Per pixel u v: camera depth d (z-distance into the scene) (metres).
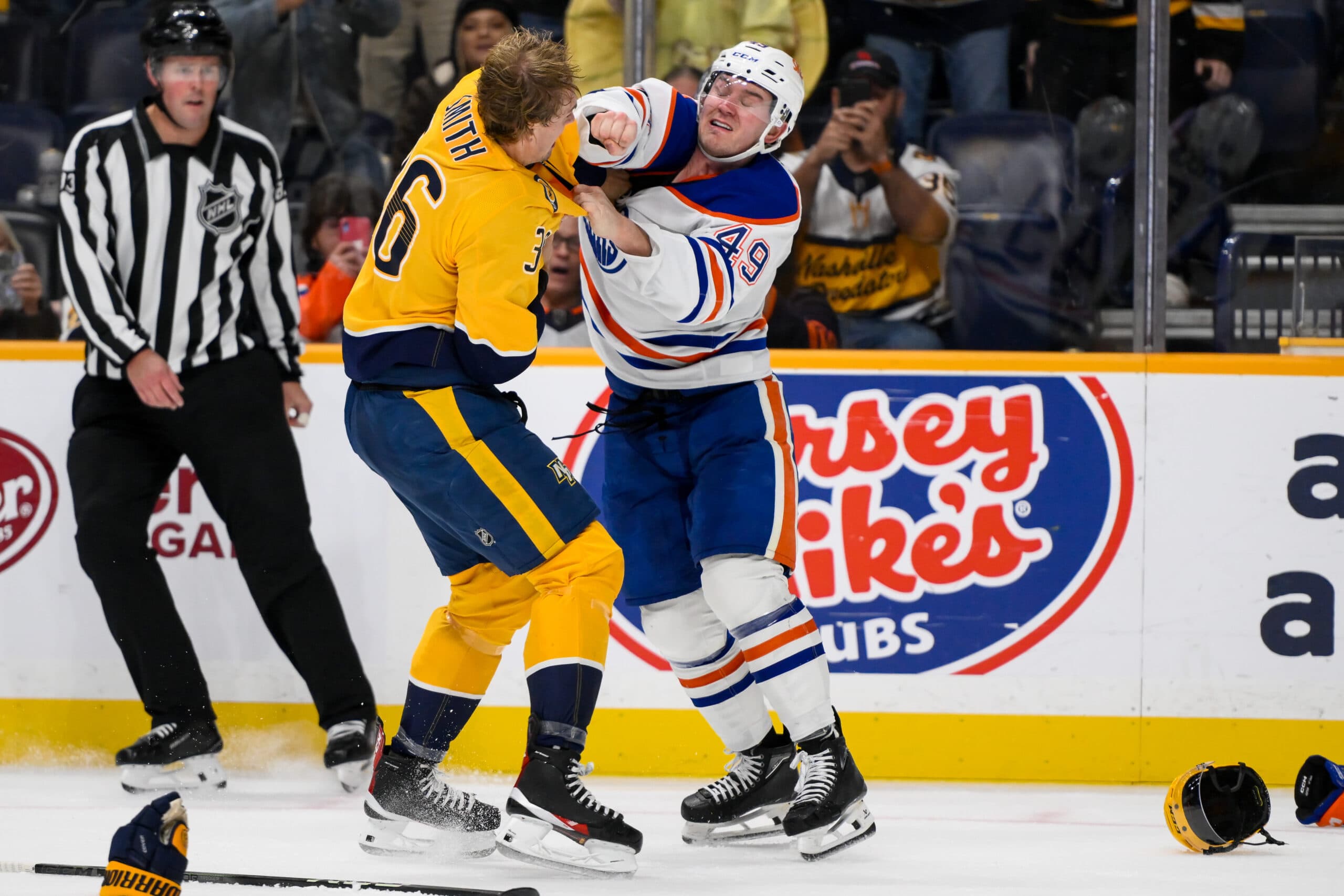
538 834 9.10
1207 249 14.66
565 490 9.21
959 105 14.77
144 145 13.27
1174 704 13.76
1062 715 13.81
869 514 13.97
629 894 8.78
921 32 14.74
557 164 9.31
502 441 9.08
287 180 15.34
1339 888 9.18
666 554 10.52
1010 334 14.90
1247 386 13.81
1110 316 14.70
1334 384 13.73
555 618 9.12
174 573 14.16
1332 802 11.34
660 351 10.15
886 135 14.87
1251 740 13.71
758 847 10.70
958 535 13.91
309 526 13.55
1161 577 13.80
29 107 15.23
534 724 9.18
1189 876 9.55
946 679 13.85
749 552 9.88
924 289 14.98
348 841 10.48
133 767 12.55
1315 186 14.52
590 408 12.16
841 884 9.23
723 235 9.37
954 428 13.95
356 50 15.16
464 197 8.71
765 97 9.64
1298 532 13.74
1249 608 13.75
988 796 13.07
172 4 14.95
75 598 14.16
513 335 8.77
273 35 15.09
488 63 8.74
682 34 14.92
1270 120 14.48
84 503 13.09
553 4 15.09
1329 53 14.34
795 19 14.83
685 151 9.91
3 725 14.19
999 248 14.83
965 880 9.39
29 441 14.27
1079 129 14.63
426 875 9.27
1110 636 13.80
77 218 13.17
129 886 6.96
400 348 9.03
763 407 10.35
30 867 8.95
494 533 9.08
